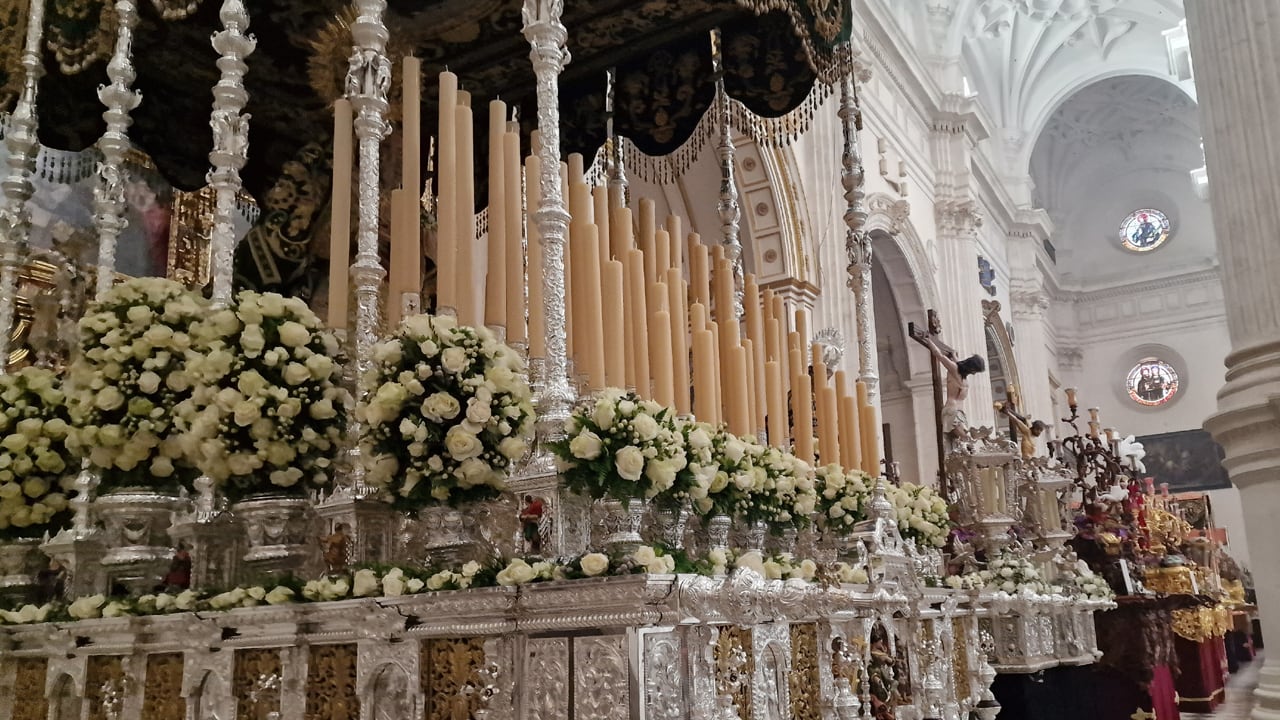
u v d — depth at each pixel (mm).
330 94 5488
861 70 12750
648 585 2414
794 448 4934
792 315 11094
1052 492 7613
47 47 5062
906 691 4488
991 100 26031
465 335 3129
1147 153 30406
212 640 3068
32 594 3984
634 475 2902
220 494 3617
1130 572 8336
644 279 4262
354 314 4230
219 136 3928
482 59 5824
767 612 3145
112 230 4602
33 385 4094
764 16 5672
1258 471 3904
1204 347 28875
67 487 4078
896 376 17469
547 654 2541
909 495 5543
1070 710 6738
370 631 2795
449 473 3006
